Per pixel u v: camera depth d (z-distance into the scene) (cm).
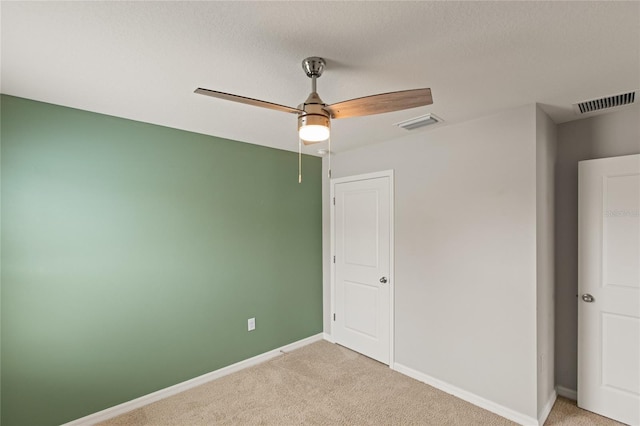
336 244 385
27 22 131
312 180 395
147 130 264
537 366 224
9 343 206
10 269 207
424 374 291
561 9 124
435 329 283
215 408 253
